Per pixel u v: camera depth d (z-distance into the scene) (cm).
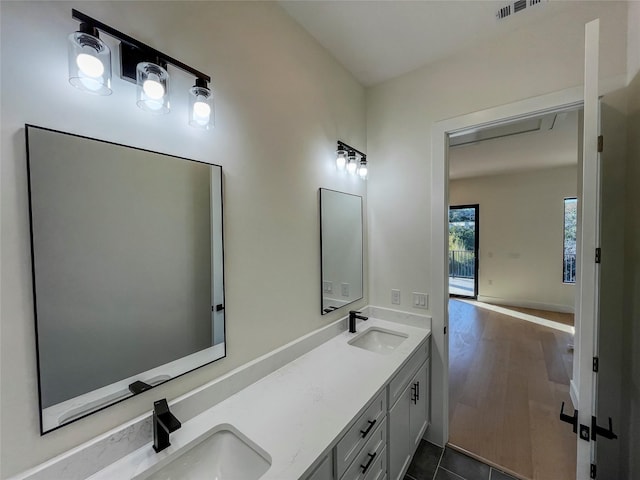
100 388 86
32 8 73
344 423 103
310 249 168
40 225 75
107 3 85
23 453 72
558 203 502
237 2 125
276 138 145
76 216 81
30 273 73
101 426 85
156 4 97
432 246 195
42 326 75
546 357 325
